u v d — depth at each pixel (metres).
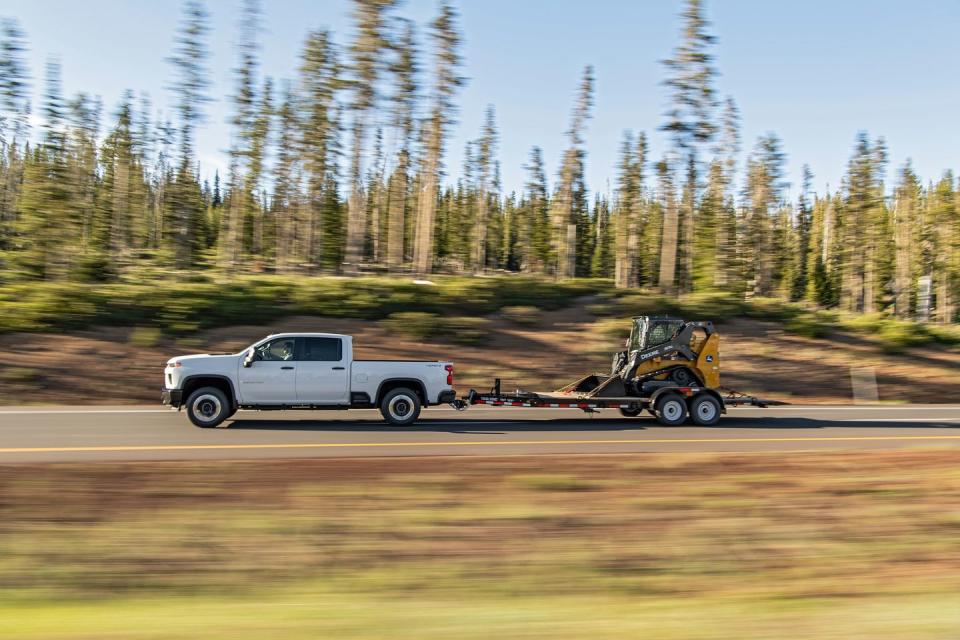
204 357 15.91
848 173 72.81
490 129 71.44
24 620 4.77
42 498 8.59
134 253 55.03
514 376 25.00
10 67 37.44
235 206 51.94
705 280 50.81
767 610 5.16
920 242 81.25
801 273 91.81
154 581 5.85
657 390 17.70
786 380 26.73
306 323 27.88
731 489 9.70
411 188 72.06
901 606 5.27
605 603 5.36
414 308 30.23
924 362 29.34
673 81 38.91
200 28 39.66
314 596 5.49
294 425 16.31
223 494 9.02
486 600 5.41
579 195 80.75
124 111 56.88
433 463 11.42
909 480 10.34
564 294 34.41
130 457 11.75
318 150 50.66
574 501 8.95
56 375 21.59
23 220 39.56
